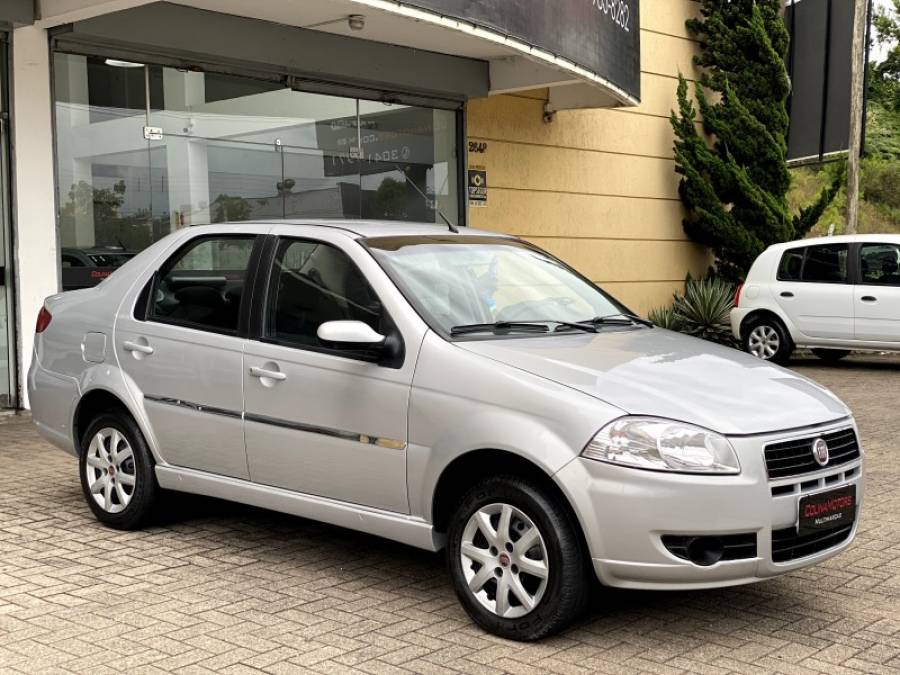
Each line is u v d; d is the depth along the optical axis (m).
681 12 18.44
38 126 9.86
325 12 11.01
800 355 16.72
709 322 16.84
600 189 16.92
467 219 14.37
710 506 4.14
